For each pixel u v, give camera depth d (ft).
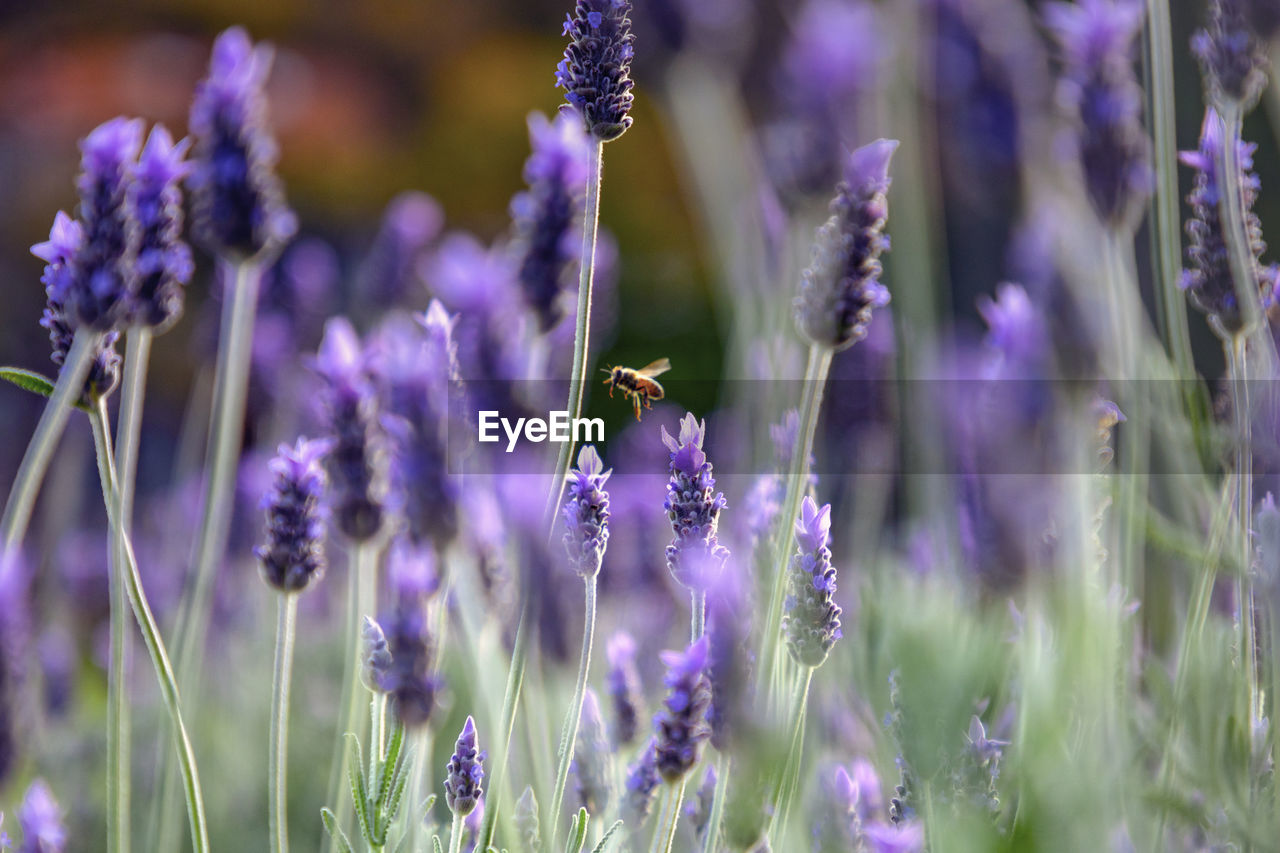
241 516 3.93
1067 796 2.24
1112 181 2.71
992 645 2.31
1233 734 2.39
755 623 2.23
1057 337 2.56
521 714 2.69
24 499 2.36
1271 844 2.32
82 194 2.38
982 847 2.22
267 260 2.97
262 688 3.67
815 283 2.33
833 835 2.39
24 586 2.53
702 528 2.29
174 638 2.75
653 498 3.26
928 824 2.24
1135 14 2.75
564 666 2.66
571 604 2.69
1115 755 2.40
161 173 2.48
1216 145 2.51
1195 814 2.39
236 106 2.80
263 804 3.43
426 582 2.41
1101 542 2.61
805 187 3.18
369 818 2.32
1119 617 2.49
